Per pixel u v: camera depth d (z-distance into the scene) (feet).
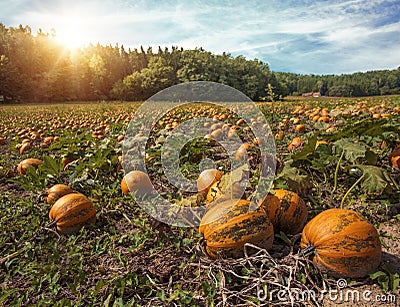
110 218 5.63
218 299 3.61
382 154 7.35
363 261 3.56
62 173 7.82
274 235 4.44
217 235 3.97
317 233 3.74
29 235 5.16
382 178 4.81
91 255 4.52
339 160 5.64
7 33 118.52
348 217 3.73
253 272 3.79
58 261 4.26
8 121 27.32
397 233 4.68
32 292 3.88
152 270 4.05
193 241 4.56
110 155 8.18
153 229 4.83
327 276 3.76
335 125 11.83
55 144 10.00
